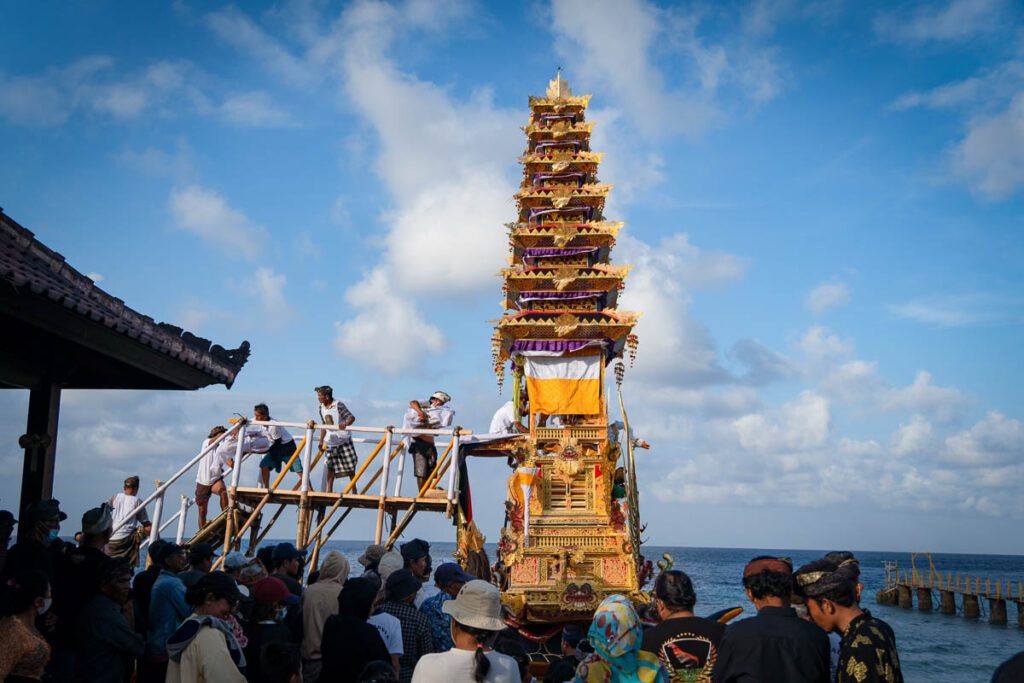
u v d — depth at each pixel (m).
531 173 19.31
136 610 8.23
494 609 5.67
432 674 5.38
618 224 17.77
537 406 16.97
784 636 5.16
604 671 5.25
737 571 131.50
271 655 5.65
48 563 7.18
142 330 9.37
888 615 62.56
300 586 8.49
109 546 12.55
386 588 7.80
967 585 59.97
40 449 9.96
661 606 6.09
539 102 19.48
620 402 16.97
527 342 17.09
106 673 6.70
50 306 7.96
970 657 40.12
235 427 13.62
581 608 14.45
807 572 5.59
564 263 18.19
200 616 6.23
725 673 5.21
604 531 15.85
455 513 14.31
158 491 12.98
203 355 10.59
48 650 6.09
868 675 4.95
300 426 13.58
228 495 13.30
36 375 10.09
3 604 5.94
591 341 16.97
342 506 13.72
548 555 15.59
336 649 6.59
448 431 13.99
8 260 7.65
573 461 16.25
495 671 5.54
